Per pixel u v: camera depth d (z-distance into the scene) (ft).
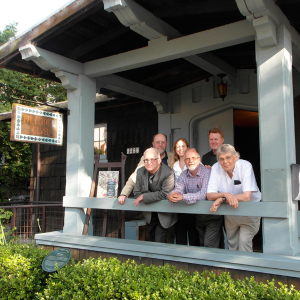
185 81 18.44
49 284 9.97
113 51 14.96
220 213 9.61
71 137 14.05
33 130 12.93
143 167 11.69
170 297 7.82
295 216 9.21
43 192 23.86
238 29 10.86
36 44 12.88
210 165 11.82
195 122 18.63
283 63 9.41
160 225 11.50
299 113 14.87
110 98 19.98
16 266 11.28
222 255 9.16
